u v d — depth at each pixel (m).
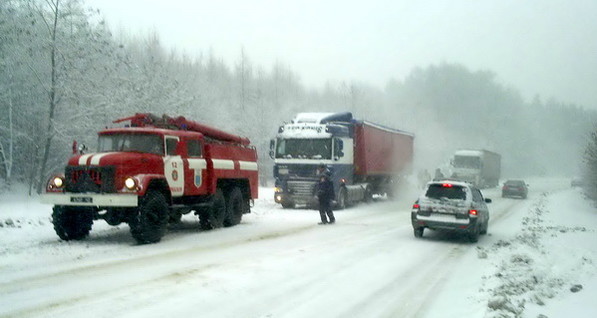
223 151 14.23
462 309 6.47
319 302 6.64
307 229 14.48
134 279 7.39
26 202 18.22
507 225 17.77
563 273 8.83
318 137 20.58
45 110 20.45
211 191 13.31
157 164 11.23
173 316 5.71
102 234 12.10
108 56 21.86
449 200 12.83
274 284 7.46
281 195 20.89
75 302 6.11
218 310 6.05
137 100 23.70
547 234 14.60
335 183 20.69
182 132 12.41
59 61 20.00
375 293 7.24
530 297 6.95
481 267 9.51
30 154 21.61
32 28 19.31
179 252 9.85
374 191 26.64
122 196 10.05
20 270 7.77
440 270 9.14
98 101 21.41
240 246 10.88
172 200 12.02
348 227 15.23
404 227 15.56
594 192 26.47
